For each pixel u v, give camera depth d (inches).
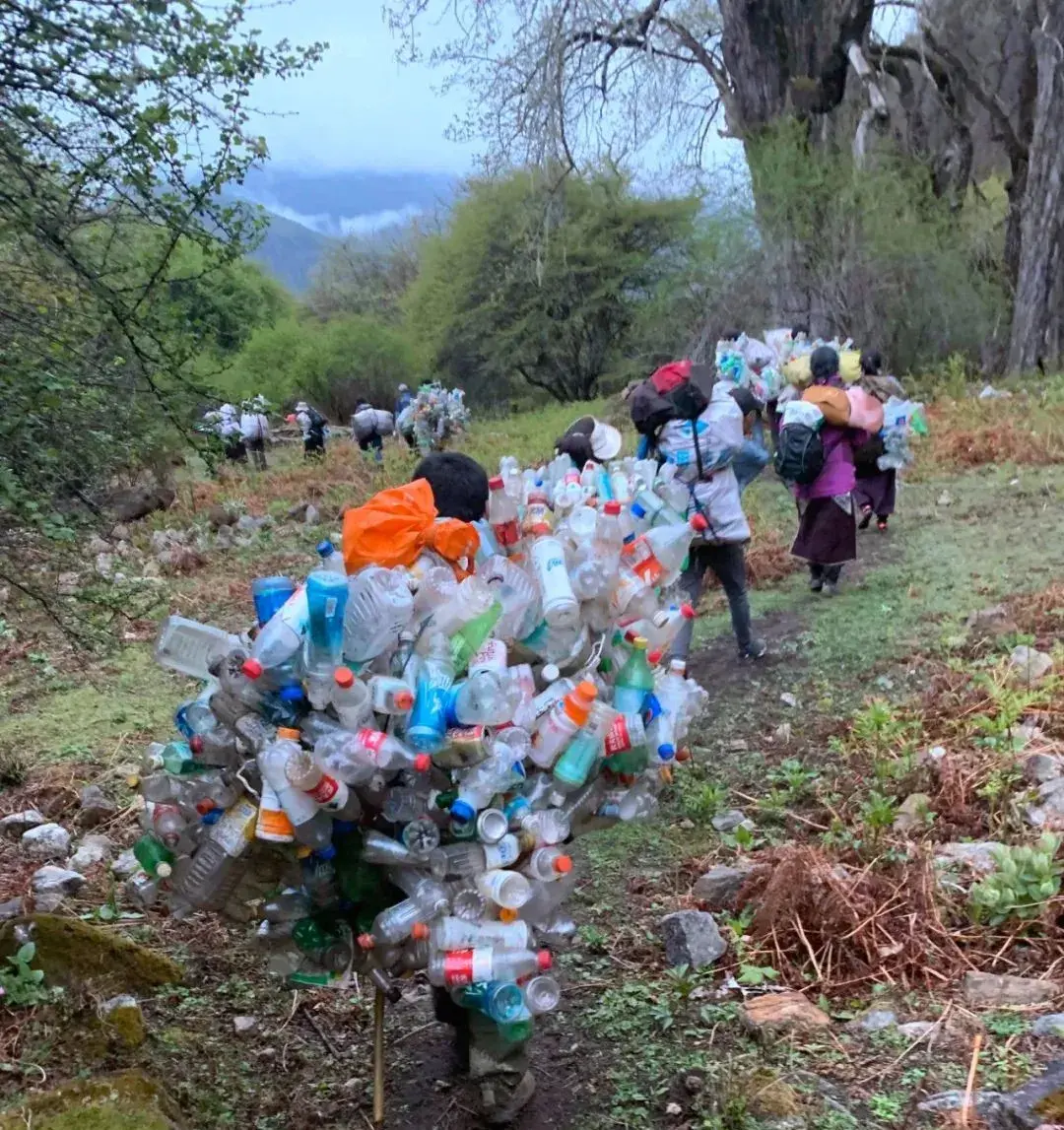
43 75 141.3
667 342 1017.5
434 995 126.3
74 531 151.3
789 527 389.4
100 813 207.5
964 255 888.3
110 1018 132.4
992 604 278.1
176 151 147.9
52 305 158.1
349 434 1154.7
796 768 202.5
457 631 107.0
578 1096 124.6
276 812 98.7
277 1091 129.7
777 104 852.0
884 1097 116.5
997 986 134.0
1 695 282.5
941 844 168.9
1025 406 594.9
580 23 768.9
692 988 141.5
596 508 134.5
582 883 174.2
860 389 298.2
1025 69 916.0
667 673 138.4
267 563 440.8
